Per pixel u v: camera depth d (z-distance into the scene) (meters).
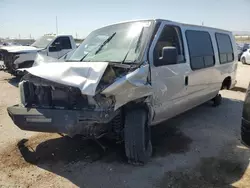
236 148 4.01
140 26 3.90
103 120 2.88
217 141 4.29
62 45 10.88
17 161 3.54
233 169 3.34
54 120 3.05
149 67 3.44
